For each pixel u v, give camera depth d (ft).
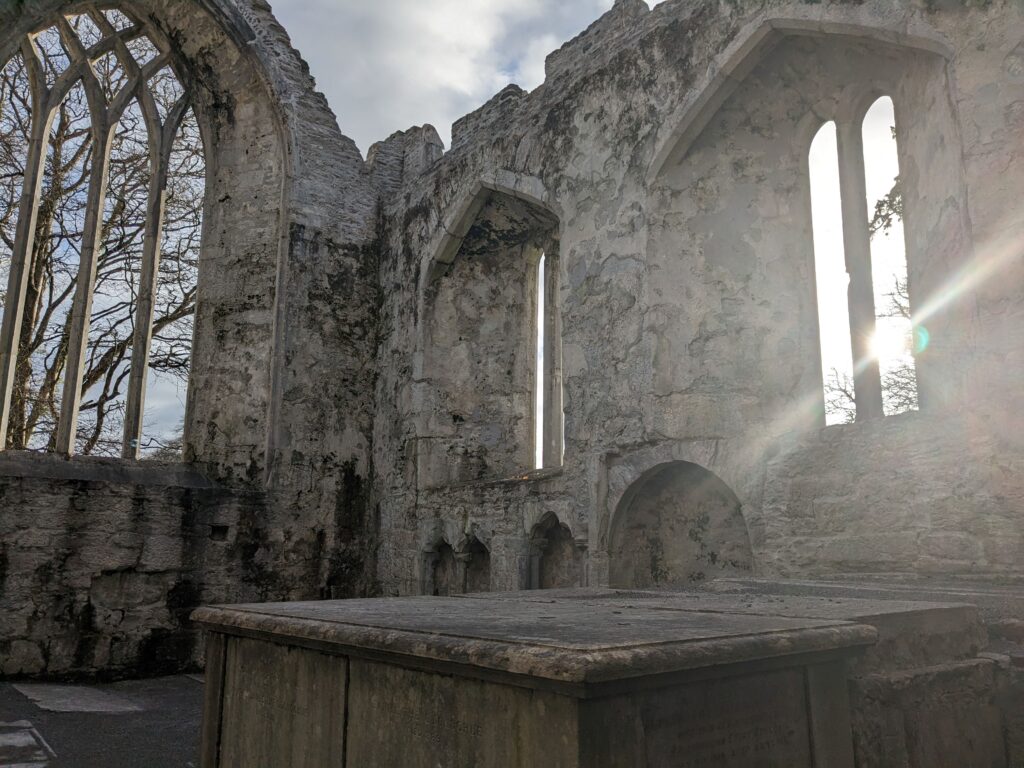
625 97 25.55
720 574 22.17
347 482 33.88
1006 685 9.75
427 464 31.32
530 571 26.25
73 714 21.39
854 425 18.84
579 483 24.79
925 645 9.59
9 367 29.12
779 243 23.54
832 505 18.86
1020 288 15.65
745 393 22.49
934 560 16.61
